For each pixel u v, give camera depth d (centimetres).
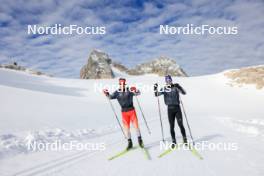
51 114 1608
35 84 4197
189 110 3425
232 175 512
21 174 532
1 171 546
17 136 858
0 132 929
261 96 4741
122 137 991
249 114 2872
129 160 634
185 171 539
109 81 5562
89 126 1275
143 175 516
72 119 1487
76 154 702
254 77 5600
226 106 4044
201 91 5084
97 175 520
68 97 3206
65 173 536
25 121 1245
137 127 751
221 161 620
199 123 1567
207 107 3909
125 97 759
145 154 694
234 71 6225
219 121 1677
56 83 4884
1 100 1975
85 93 4169
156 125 1424
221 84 5634
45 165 595
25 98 2297
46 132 972
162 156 670
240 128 1289
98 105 2697
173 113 764
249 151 734
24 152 700
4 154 658
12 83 3744
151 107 3331
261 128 1226
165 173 527
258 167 569
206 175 513
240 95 4872
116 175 518
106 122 1482
